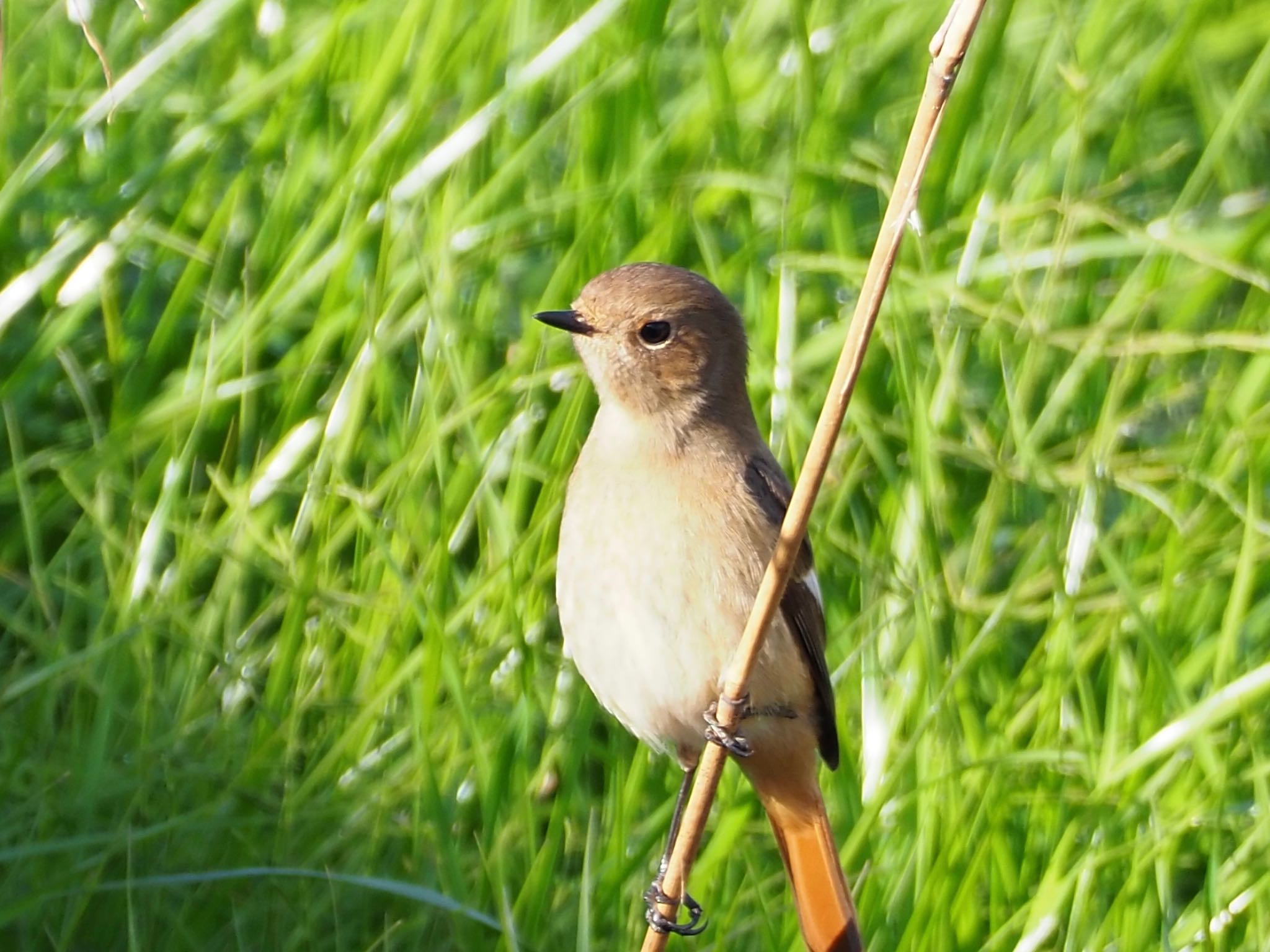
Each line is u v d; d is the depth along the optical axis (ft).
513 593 30.91
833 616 33.81
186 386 35.68
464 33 38.42
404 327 35.37
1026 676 32.91
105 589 33.55
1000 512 34.32
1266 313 37.37
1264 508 34.78
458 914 28.45
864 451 35.68
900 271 36.11
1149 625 31.04
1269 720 32.32
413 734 31.53
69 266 37.22
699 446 27.53
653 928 25.50
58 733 31.94
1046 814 31.09
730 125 37.88
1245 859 30.01
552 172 40.14
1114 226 39.73
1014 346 37.47
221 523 34.04
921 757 30.78
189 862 29.58
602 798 33.09
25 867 29.07
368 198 36.17
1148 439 38.17
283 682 32.17
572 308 28.14
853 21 40.47
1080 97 37.24
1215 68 45.29
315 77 38.09
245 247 38.29
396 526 33.30
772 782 27.81
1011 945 29.40
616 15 39.01
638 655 27.17
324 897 29.48
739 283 37.55
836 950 27.45
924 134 20.86
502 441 34.45
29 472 36.17
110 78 26.32
